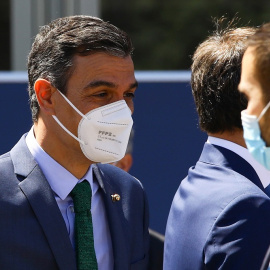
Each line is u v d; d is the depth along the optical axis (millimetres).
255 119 5195
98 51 6148
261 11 29141
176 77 11086
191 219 6305
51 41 6230
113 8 30531
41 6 13312
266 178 6500
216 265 5992
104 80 6133
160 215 11172
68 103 6180
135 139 11117
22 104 10961
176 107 11102
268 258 5594
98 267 6293
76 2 13125
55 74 6188
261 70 5090
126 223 6570
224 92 6477
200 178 6508
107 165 6855
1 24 30484
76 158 6273
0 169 6117
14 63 13578
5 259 5840
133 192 6773
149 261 6844
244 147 6492
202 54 6715
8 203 5977
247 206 5984
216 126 6586
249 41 5301
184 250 6309
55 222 6012
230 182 6238
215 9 29594
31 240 5914
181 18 29891
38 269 5906
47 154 6250
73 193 6254
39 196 6047
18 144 6375
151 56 29828
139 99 11102
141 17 30484
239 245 5883
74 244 6137
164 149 11141
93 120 6168
